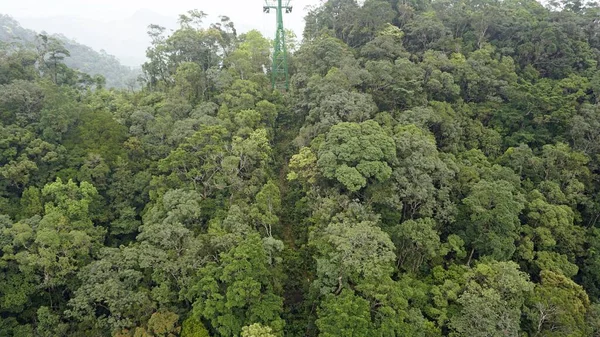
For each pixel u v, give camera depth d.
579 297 35.91
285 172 54.25
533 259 41.44
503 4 80.56
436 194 41.78
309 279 39.00
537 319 34.34
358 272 31.72
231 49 74.62
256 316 31.28
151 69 70.75
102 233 42.12
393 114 53.22
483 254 40.25
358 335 28.56
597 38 70.31
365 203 40.62
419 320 31.64
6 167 42.38
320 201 39.88
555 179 49.03
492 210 39.91
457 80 59.06
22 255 34.84
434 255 37.03
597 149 52.19
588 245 44.53
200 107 55.78
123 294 32.59
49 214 38.19
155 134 52.75
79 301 32.41
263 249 33.91
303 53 65.44
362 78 53.50
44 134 46.56
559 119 54.69
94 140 49.22
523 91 58.22
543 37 65.62
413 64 57.38
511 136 56.41
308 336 34.84
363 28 71.06
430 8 78.38
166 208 39.59
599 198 49.00
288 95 63.66
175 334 31.39
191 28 70.44
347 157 39.97
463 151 52.47
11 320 34.91
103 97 68.62
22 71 57.16
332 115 47.38
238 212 39.03
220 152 45.69
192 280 33.47
